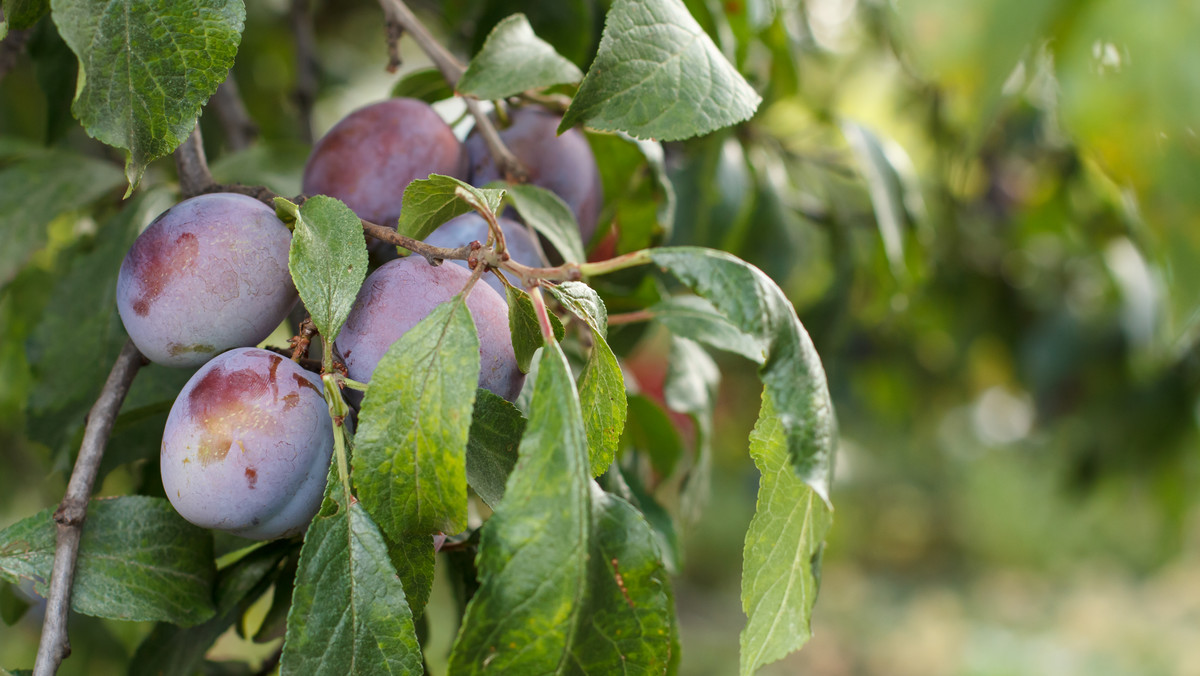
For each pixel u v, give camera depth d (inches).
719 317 27.1
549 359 20.0
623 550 20.0
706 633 160.2
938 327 64.9
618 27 21.5
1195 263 18.3
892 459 154.9
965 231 62.2
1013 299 64.0
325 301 21.0
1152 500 61.6
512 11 29.3
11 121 45.7
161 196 27.8
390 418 20.3
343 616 20.5
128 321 21.9
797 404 20.3
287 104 49.1
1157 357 51.9
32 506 53.2
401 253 22.4
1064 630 182.1
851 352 67.2
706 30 28.7
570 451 19.7
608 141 27.8
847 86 61.9
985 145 55.0
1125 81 18.2
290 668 20.3
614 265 20.8
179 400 21.3
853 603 196.2
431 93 28.0
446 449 20.2
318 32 59.1
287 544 23.8
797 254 40.4
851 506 212.7
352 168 24.3
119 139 20.7
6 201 27.5
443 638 79.4
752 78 34.4
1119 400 59.2
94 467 22.0
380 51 62.5
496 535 19.6
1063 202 55.1
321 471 21.3
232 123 30.5
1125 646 173.3
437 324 20.4
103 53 20.6
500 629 19.5
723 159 34.8
